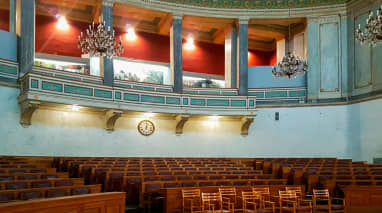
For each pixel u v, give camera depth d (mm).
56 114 19359
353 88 22969
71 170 16312
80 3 23391
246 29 24703
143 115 22328
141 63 26266
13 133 17641
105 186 14188
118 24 26281
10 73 17828
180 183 13727
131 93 20812
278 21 25375
